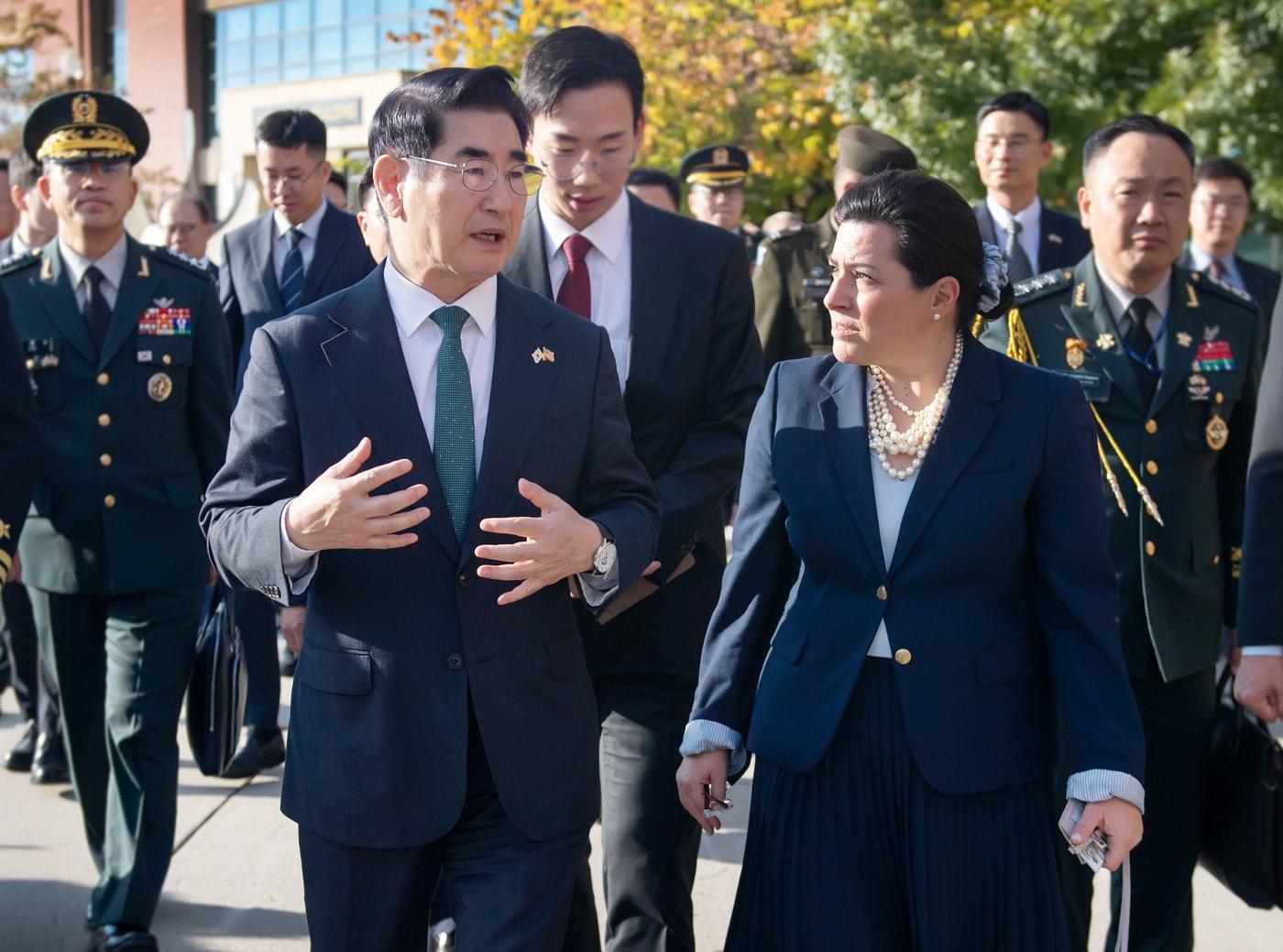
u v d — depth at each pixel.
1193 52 11.27
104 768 4.10
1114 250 3.27
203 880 4.31
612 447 2.62
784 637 2.55
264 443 2.45
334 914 2.45
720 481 3.30
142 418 3.97
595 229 3.35
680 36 13.88
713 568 3.39
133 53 30.45
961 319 2.49
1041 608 2.47
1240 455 3.31
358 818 2.40
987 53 11.53
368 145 2.51
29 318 3.98
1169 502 3.22
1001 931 2.41
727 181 8.25
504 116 2.40
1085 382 3.27
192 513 4.01
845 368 2.57
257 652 5.12
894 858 2.45
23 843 4.60
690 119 13.64
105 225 3.95
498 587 2.45
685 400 3.35
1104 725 2.36
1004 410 2.45
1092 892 3.15
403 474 2.30
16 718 5.98
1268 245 12.88
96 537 3.89
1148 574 3.17
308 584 2.34
